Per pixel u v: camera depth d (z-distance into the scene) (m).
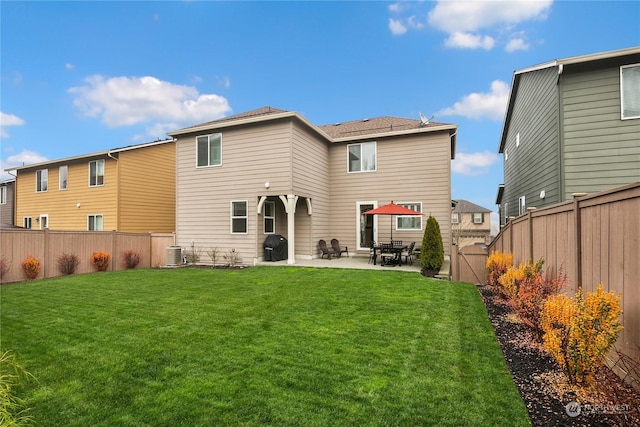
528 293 4.34
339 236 14.30
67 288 7.91
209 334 4.58
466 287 7.53
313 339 4.33
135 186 16.08
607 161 7.92
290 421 2.64
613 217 3.21
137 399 2.99
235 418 2.69
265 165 11.80
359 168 14.01
